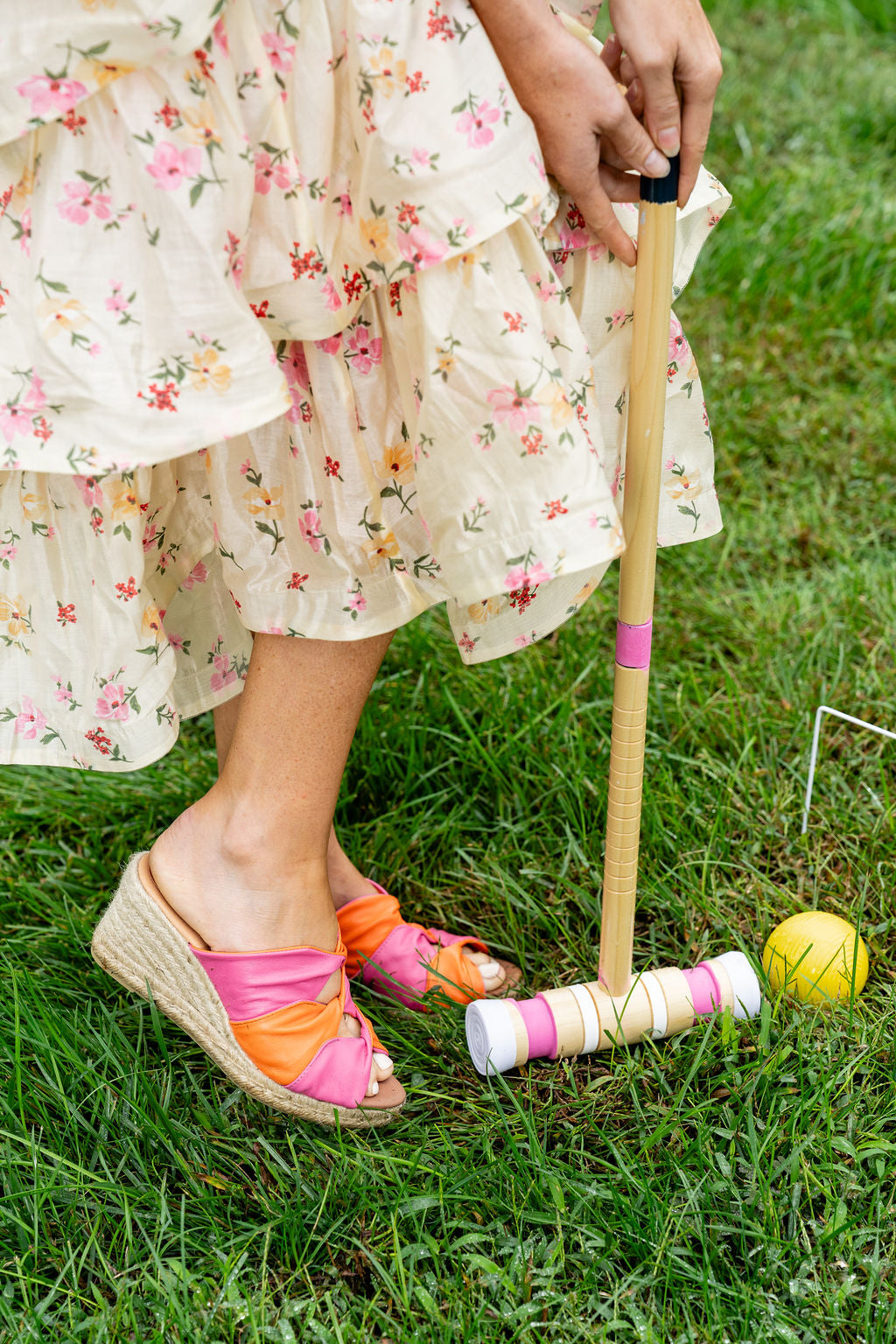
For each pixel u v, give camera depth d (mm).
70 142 1060
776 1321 1250
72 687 1329
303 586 1305
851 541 2566
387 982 1641
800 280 3295
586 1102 1525
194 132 1054
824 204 3559
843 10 4789
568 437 1158
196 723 2199
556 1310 1286
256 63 1062
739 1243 1354
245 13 1046
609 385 1351
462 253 1101
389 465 1280
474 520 1198
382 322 1230
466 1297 1286
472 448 1173
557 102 1103
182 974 1419
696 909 1791
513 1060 1522
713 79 1123
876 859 1861
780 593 2406
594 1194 1365
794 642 2281
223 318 1100
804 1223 1362
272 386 1133
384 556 1303
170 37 1000
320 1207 1358
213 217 1072
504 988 1704
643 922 1820
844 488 2709
